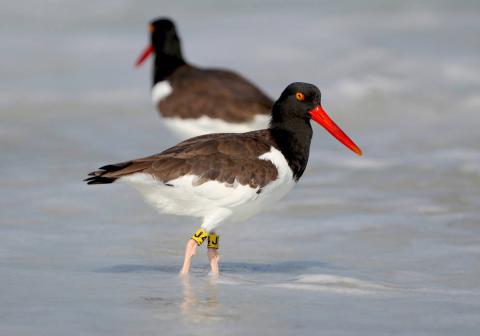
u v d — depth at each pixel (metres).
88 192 14.38
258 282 9.65
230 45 27.20
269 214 13.20
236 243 11.70
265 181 9.95
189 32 28.77
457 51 26.94
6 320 7.78
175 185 9.58
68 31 28.75
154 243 11.59
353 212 13.23
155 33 18.14
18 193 14.10
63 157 16.75
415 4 33.19
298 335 7.66
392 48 27.14
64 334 7.46
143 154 17.22
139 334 7.54
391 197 14.09
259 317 8.16
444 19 31.27
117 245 11.41
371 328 7.88
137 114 20.67
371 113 21.19
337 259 10.85
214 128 16.92
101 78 23.78
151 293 8.94
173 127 17.50
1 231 11.81
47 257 10.58
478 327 7.94
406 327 7.92
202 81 17.25
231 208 9.97
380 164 16.42
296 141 10.55
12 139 17.98
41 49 26.55
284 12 32.00
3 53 25.88
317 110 10.65
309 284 9.54
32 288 8.94
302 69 24.75
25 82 23.06
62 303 8.40
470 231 12.08
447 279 9.89
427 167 16.12
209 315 8.17
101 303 8.45
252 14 31.58
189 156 9.70
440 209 13.31
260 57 25.97
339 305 8.63
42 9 30.75
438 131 19.38
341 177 15.48
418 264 10.55
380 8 32.69
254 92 17.08
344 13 32.00
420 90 22.95
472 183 14.91
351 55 26.17
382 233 12.07
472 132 19.19
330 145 18.11
